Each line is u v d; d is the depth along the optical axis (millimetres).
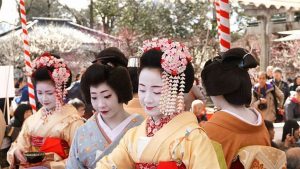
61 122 4168
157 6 26953
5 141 5828
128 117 3354
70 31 23312
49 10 31672
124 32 24969
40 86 4199
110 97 3199
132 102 3932
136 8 27250
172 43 2611
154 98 2598
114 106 3223
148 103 2605
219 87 2855
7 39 17219
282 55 24719
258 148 2773
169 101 2574
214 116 2918
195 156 2467
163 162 2539
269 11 11141
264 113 8156
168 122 2615
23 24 5633
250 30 15367
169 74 2572
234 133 2816
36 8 32688
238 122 2818
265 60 11781
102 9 28469
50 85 4188
